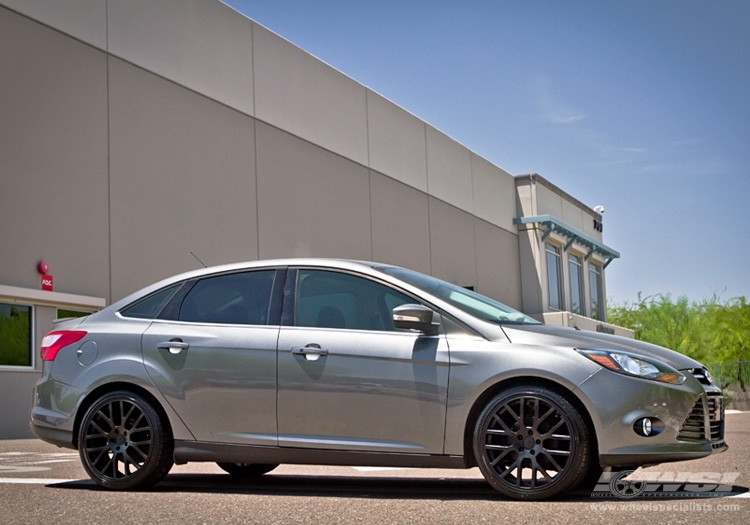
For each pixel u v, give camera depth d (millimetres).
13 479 6645
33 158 15312
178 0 18859
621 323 46719
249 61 20922
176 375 5906
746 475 6496
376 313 5711
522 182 36500
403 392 5457
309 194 22734
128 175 17219
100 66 16844
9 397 14789
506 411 5312
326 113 23781
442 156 30391
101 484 5918
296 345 5719
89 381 6062
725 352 43969
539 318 35312
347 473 7172
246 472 6828
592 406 5117
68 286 15742
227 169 19859
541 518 4488
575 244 39531
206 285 6180
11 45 15141
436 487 5953
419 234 28281
